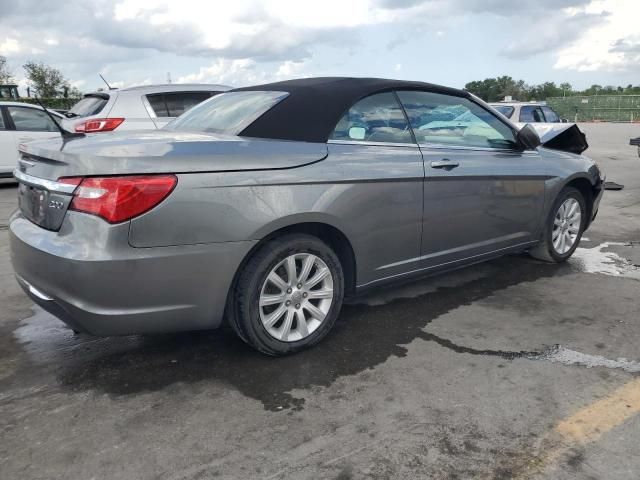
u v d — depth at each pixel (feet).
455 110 13.00
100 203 8.25
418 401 8.84
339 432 8.04
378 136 11.35
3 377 9.77
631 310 12.66
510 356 10.38
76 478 7.14
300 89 11.09
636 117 134.92
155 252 8.53
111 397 9.09
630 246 18.48
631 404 8.68
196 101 25.89
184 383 9.52
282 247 9.81
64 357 10.53
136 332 8.88
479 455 7.50
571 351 10.57
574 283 14.57
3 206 26.35
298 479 7.07
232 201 9.06
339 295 10.85
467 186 12.62
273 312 10.14
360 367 10.01
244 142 9.64
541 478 7.04
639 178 34.63
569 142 17.51
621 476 7.06
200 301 9.12
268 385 9.41
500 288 14.20
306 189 9.87
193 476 7.14
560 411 8.52
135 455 7.57
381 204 11.02
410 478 7.07
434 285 14.47
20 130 31.96
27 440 7.93
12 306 13.25
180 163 8.69
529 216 14.55
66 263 8.38
